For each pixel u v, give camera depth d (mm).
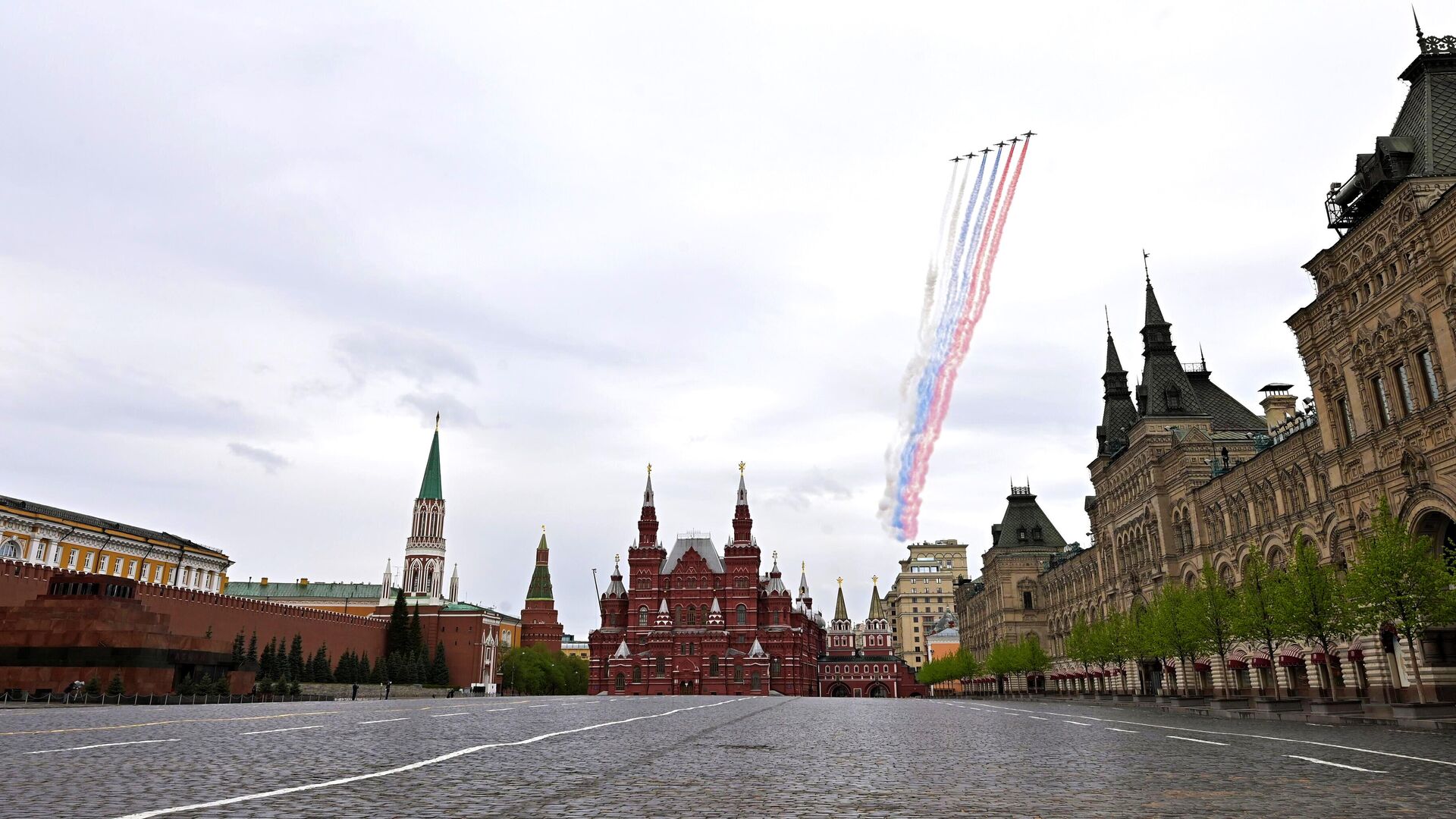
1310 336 55438
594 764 19688
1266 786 16406
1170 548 84312
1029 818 12867
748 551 178125
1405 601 42781
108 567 148000
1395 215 47625
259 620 132500
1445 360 44281
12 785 14805
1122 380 109625
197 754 20484
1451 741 27875
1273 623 53500
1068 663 121250
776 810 13562
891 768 19562
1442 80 49938
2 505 127812
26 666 84625
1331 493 54281
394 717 40281
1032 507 146125
